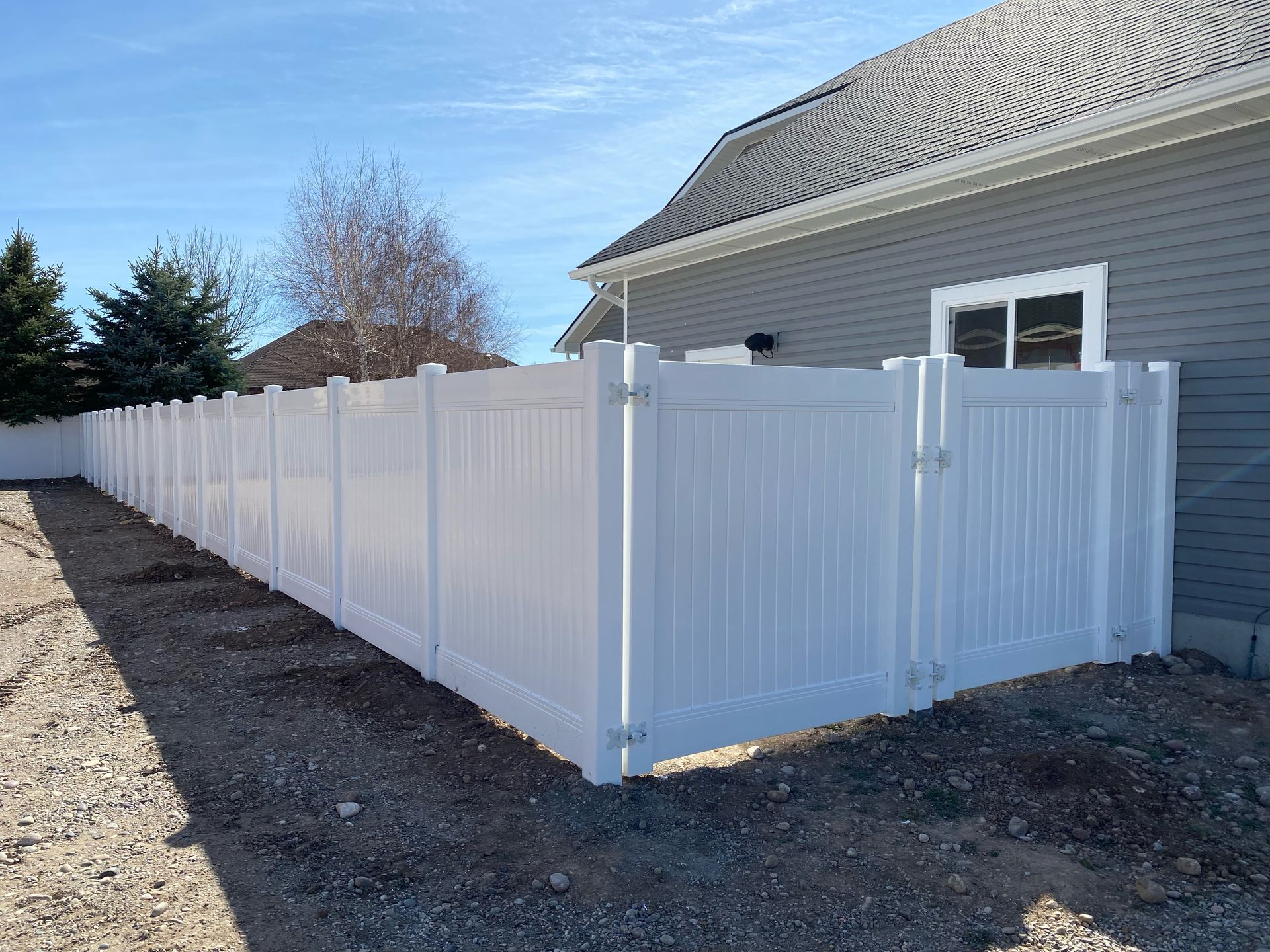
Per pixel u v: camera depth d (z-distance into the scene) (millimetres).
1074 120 5824
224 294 38781
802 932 2684
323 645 6070
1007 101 7418
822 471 4133
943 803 3582
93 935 2631
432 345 32250
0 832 3342
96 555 10438
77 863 3098
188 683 5293
